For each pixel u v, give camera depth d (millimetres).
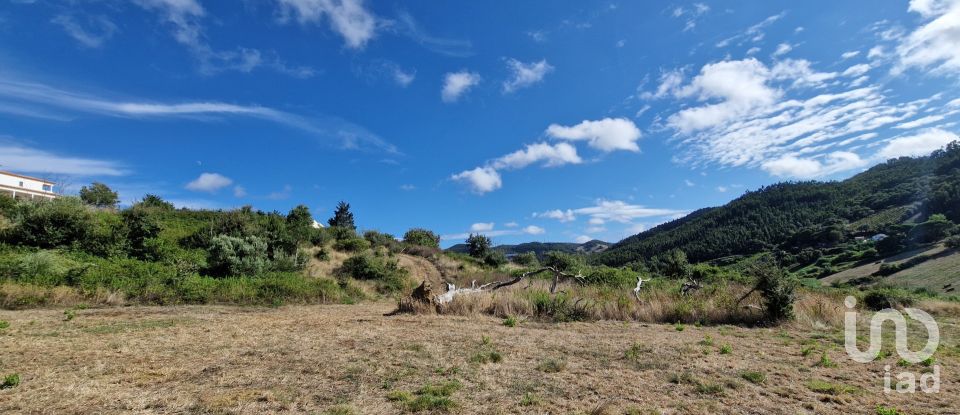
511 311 11023
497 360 5836
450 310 11305
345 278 19812
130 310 10516
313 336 7465
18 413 3625
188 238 20266
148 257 16547
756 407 4184
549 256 26953
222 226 21484
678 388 4758
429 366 5465
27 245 14938
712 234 79938
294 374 4988
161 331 7707
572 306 11109
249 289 13734
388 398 4223
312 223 31141
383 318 10133
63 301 10984
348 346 6605
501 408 3992
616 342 7410
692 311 10477
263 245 18984
